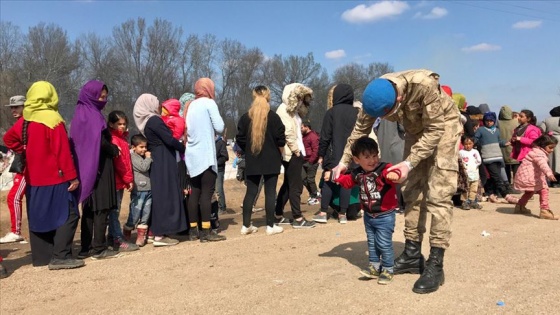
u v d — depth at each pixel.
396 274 4.38
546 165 6.89
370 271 4.24
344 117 6.87
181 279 4.47
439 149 4.02
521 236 5.86
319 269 4.62
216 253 5.39
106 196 5.25
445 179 4.01
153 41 40.62
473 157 8.00
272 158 6.21
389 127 7.33
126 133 6.02
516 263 4.69
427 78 3.80
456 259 4.86
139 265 4.99
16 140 5.07
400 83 3.73
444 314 3.47
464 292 3.90
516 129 9.52
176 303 3.85
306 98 6.92
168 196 5.92
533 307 3.56
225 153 9.52
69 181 4.98
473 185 7.98
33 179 4.95
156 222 5.88
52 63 38.41
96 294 4.14
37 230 4.98
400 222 6.79
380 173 4.02
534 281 4.14
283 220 7.41
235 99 46.97
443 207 4.04
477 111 9.62
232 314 3.58
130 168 5.73
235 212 10.12
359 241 5.77
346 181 4.24
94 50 39.81
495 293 3.87
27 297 4.12
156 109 6.12
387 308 3.60
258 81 49.56
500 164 9.12
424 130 3.92
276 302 3.78
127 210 10.99
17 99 6.54
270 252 5.37
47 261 5.13
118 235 5.74
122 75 40.41
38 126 4.90
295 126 6.79
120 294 4.12
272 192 6.34
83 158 5.12
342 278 4.32
